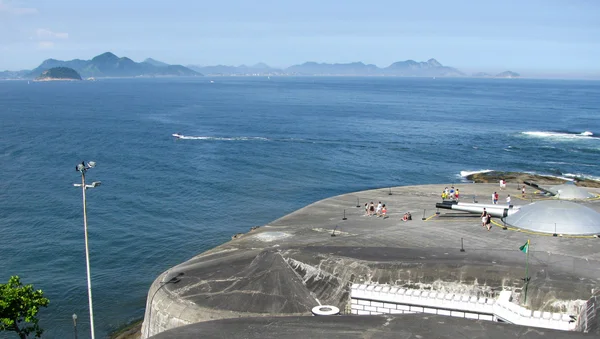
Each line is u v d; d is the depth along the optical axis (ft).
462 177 368.89
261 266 144.66
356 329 85.10
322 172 381.40
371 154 450.30
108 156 424.87
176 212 283.38
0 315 118.01
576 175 374.43
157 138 520.01
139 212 282.15
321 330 85.25
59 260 218.38
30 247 231.09
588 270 131.34
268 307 130.11
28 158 412.16
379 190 259.60
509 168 399.65
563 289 119.75
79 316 175.22
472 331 82.94
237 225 264.72
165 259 221.87
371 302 122.72
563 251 154.81
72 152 437.99
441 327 84.74
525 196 239.91
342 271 137.49
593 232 171.12
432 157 439.63
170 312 132.57
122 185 335.06
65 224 261.03
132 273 207.82
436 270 132.05
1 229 252.21
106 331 166.61
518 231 177.99
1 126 595.47
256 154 442.09
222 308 130.93
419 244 166.71
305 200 310.04
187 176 361.30
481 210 194.80
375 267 135.85
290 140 515.09
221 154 440.04
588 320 101.40
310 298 132.67
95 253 226.17
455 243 167.32
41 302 123.13
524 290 120.88
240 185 340.18
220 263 155.63
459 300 115.55
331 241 172.96
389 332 83.46
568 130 601.21
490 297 124.77
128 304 183.21
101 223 263.70
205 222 268.82
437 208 217.36
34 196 306.76
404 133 569.64
